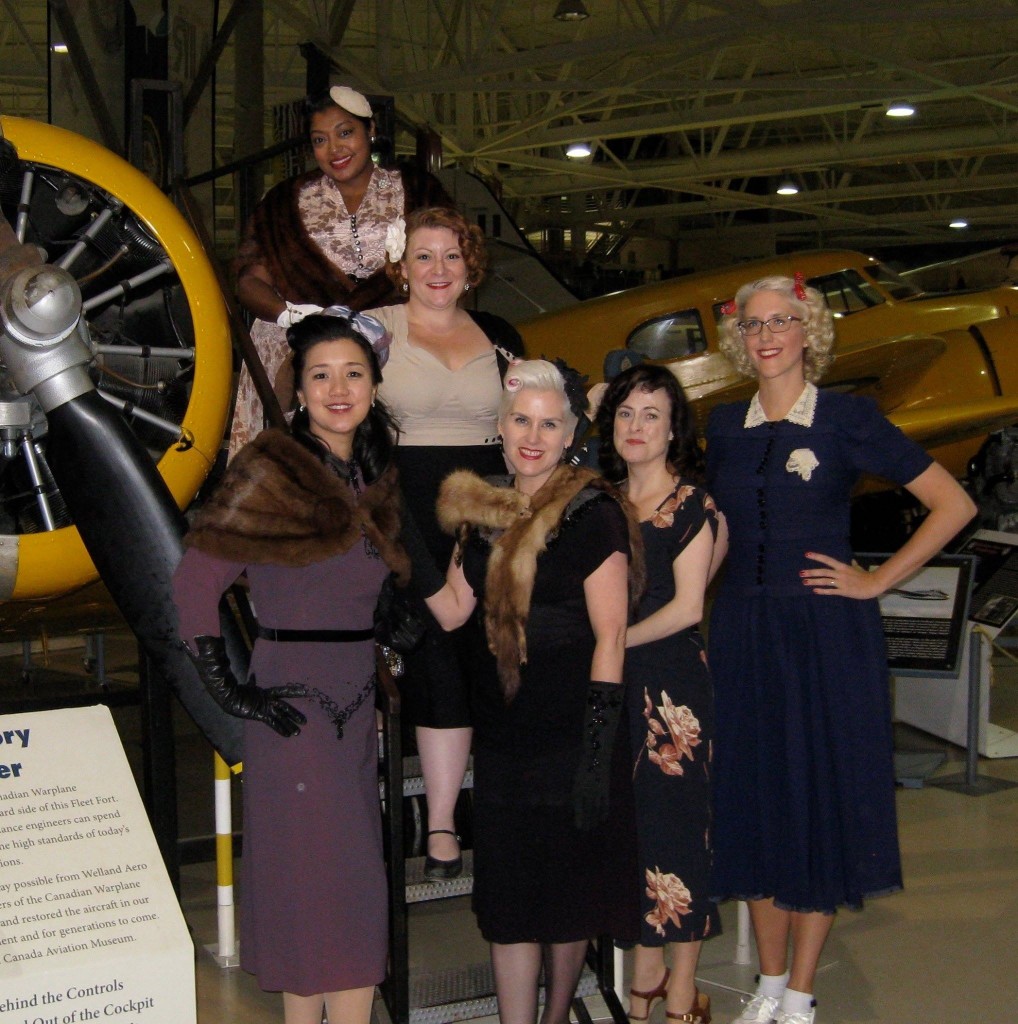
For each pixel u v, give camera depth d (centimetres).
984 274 988
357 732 228
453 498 231
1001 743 511
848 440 262
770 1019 274
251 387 337
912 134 1830
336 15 1006
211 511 217
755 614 265
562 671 226
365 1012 232
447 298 261
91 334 311
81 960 227
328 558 221
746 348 270
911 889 367
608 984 266
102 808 247
